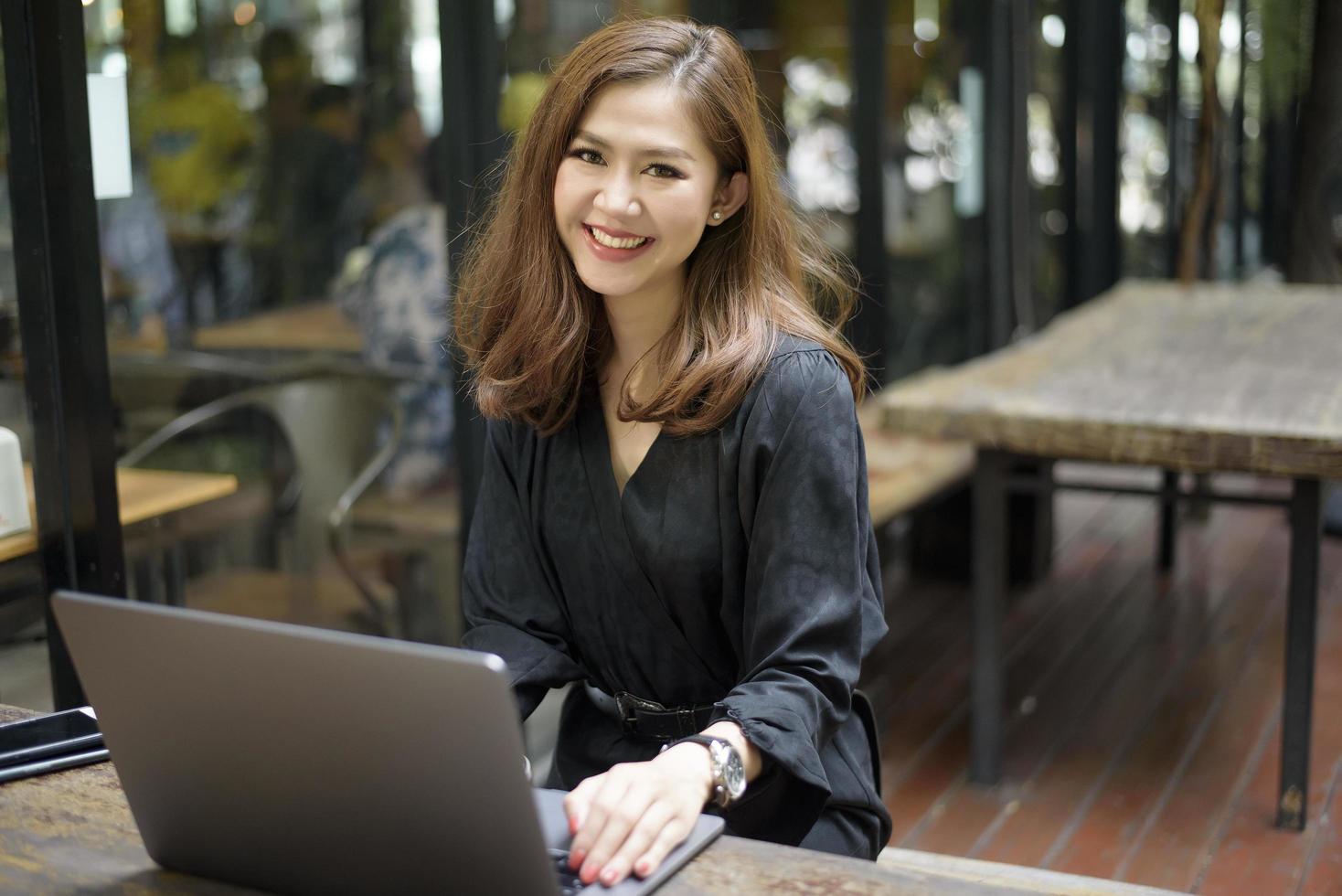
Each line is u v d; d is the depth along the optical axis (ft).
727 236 5.72
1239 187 25.52
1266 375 12.26
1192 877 9.94
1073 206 21.90
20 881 4.23
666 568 5.67
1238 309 16.78
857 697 6.23
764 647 5.43
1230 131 24.79
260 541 10.38
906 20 16.83
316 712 3.80
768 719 4.98
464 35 10.71
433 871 3.90
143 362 9.58
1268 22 22.11
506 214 5.84
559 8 11.68
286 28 11.29
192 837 4.23
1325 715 12.84
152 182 9.95
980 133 18.62
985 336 19.17
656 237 5.41
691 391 5.47
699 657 5.88
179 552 9.53
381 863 3.95
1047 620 15.92
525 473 6.07
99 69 9.18
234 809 4.10
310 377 11.03
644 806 4.35
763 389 5.51
